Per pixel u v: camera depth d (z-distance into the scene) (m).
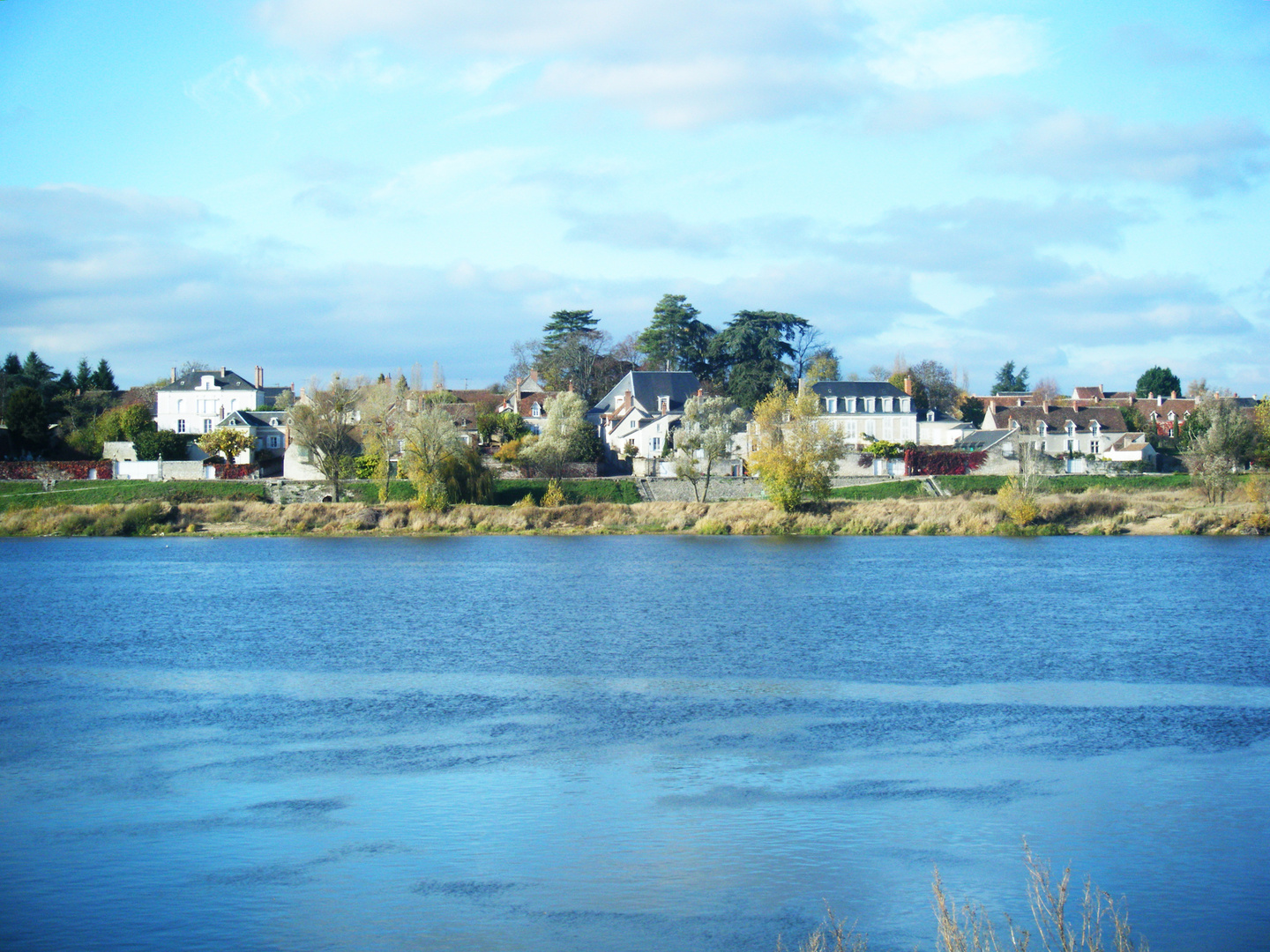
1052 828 23.83
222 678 39.59
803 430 102.19
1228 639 47.12
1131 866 21.73
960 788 26.52
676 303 168.62
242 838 23.30
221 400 147.88
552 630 50.16
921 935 18.91
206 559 83.25
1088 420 141.00
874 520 99.38
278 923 19.38
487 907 19.98
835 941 18.20
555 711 34.34
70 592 64.31
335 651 45.09
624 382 152.75
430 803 25.52
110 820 24.41
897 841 23.05
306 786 26.75
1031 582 67.50
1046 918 19.38
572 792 26.34
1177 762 28.67
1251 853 22.34
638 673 40.38
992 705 35.00
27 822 24.30
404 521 101.19
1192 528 96.12
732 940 18.77
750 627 50.97
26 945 18.53
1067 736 31.20
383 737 31.28
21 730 32.12
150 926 19.23
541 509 104.19
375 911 19.84
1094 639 47.28
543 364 177.50
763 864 21.86
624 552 87.19
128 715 33.94
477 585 67.44
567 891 20.62
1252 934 18.81
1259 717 33.34
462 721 33.16
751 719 33.25
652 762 28.72
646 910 19.88
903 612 55.47
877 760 28.89
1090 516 101.44
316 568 77.50
